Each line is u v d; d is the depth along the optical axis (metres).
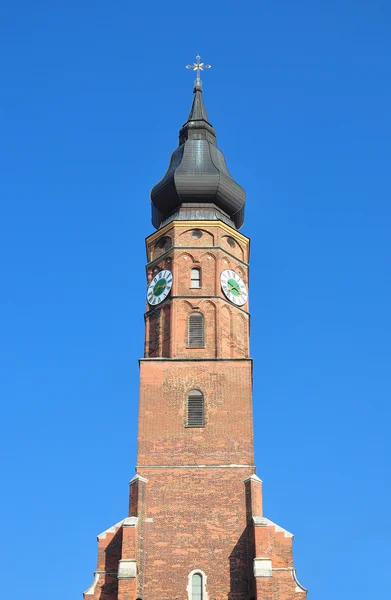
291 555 75.31
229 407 81.38
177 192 93.81
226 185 94.44
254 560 72.81
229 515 76.19
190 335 85.75
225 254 90.56
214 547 74.88
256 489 77.06
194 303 87.19
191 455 79.06
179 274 88.88
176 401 81.75
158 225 97.25
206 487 77.56
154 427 80.50
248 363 83.50
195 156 96.69
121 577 72.00
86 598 74.06
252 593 72.19
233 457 78.94
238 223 97.00
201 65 108.81
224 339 85.88
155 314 88.12
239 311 88.50
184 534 75.44
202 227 91.50
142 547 74.88
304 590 73.69
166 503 76.88
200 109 103.69
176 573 73.88
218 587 73.19
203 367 83.44
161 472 78.38
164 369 83.31
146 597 73.00
